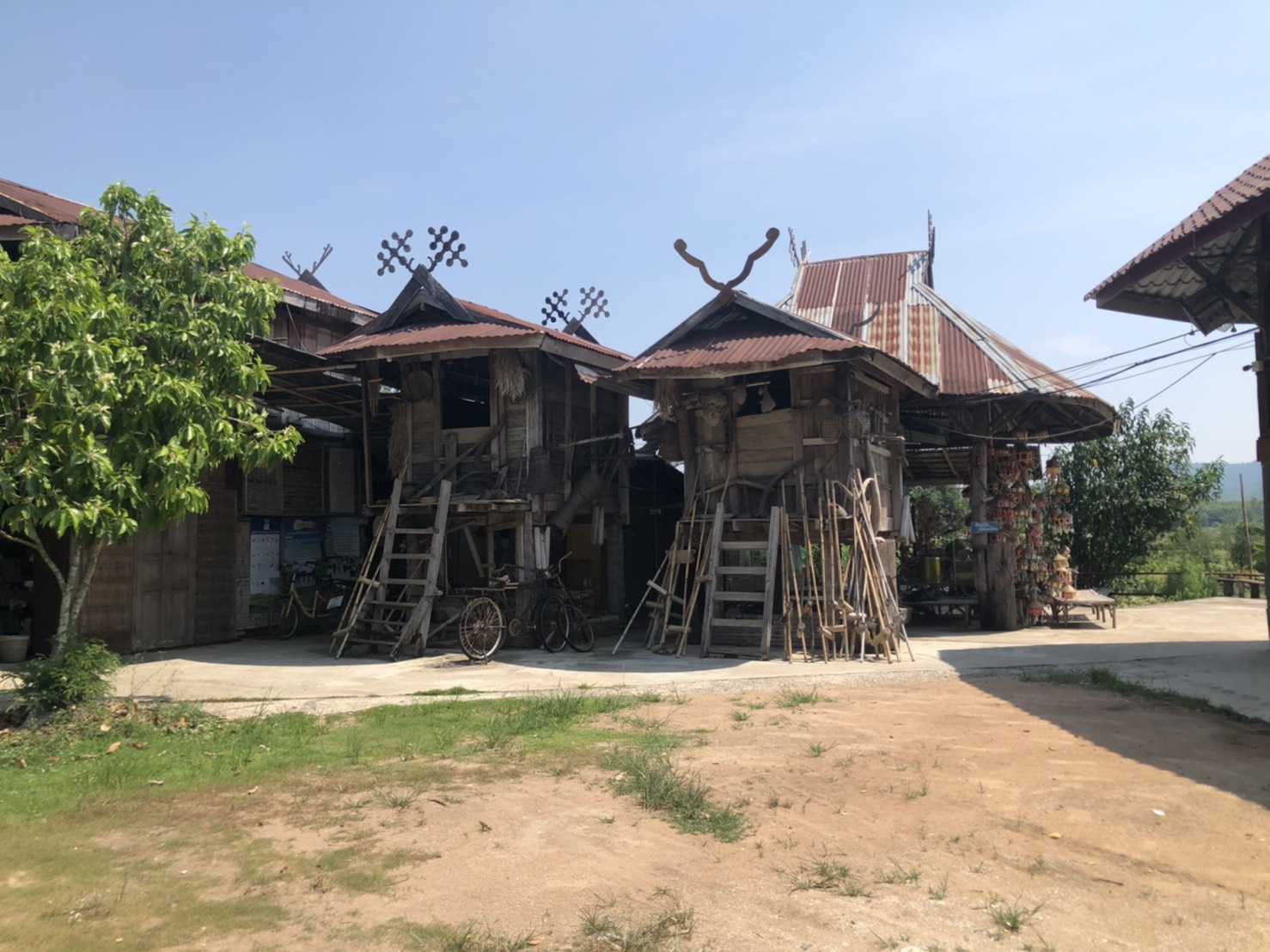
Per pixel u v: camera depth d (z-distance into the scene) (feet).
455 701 28.76
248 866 14.84
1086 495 78.74
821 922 12.71
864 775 19.84
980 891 13.73
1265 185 26.81
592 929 12.42
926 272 66.85
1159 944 12.05
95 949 11.96
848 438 40.32
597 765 20.85
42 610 39.96
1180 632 48.73
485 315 48.70
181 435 25.54
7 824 16.94
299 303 50.83
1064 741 22.85
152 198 28.04
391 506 44.27
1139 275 32.40
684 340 43.55
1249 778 19.47
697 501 43.39
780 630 41.42
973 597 55.42
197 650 44.04
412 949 11.93
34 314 23.49
